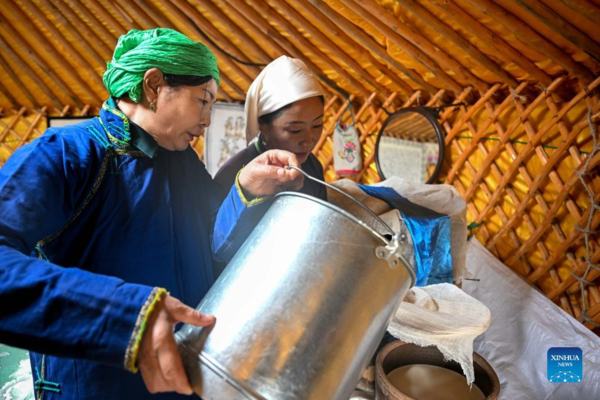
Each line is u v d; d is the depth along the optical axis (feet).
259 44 7.52
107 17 7.59
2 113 10.41
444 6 4.96
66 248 2.18
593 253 5.45
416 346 4.02
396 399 3.29
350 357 1.90
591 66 5.00
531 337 5.36
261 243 2.04
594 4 4.23
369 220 4.01
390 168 7.41
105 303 1.59
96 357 1.58
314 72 7.53
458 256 4.41
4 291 1.58
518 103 5.92
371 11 5.57
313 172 3.94
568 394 4.90
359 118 8.03
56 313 1.59
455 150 6.97
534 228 6.07
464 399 3.66
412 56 6.06
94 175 2.15
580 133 5.41
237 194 2.37
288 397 1.73
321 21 6.25
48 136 2.11
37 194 1.88
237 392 1.71
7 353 5.18
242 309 1.86
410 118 7.19
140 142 2.28
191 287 2.45
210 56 2.32
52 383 2.24
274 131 3.46
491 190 6.61
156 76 2.18
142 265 2.27
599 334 5.55
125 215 2.22
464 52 5.70
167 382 1.63
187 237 2.45
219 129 9.15
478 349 5.60
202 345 1.81
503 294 5.80
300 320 1.81
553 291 5.87
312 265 1.88
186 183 2.53
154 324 1.60
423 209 4.26
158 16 7.39
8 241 1.73
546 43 4.86
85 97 9.82
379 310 1.98
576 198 5.60
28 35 8.39
